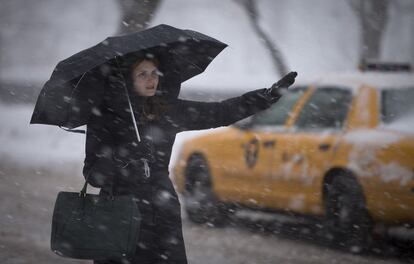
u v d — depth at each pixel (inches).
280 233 757.3
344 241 657.0
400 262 617.0
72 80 361.1
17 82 2797.7
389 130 640.4
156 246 370.9
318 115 709.3
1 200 897.5
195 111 387.2
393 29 2324.1
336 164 656.4
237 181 764.0
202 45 404.2
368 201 629.9
